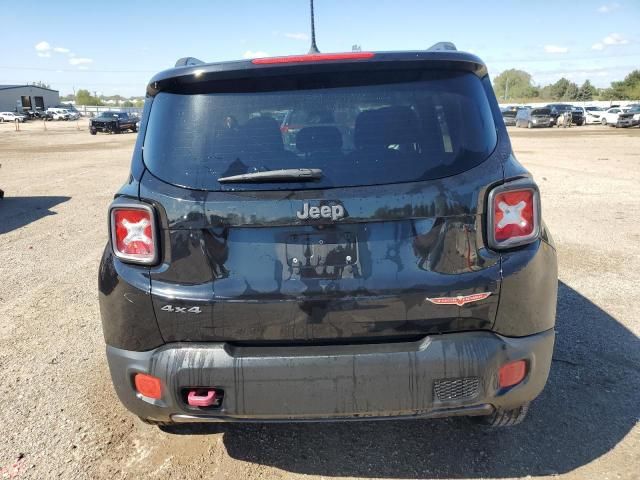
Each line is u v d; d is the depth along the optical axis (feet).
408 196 7.22
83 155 75.00
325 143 7.52
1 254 22.70
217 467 8.84
